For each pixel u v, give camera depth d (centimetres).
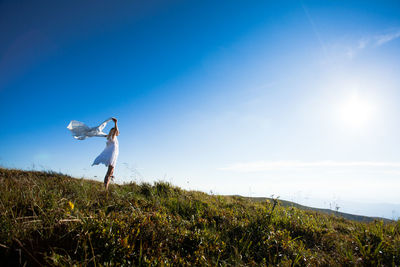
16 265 232
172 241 334
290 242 381
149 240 322
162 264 261
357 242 402
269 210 547
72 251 266
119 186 726
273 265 311
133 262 256
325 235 465
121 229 320
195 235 353
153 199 565
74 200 429
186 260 292
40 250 254
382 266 308
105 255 267
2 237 263
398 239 395
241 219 486
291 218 536
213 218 495
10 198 387
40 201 382
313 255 352
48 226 300
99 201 480
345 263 324
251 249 355
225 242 359
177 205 538
